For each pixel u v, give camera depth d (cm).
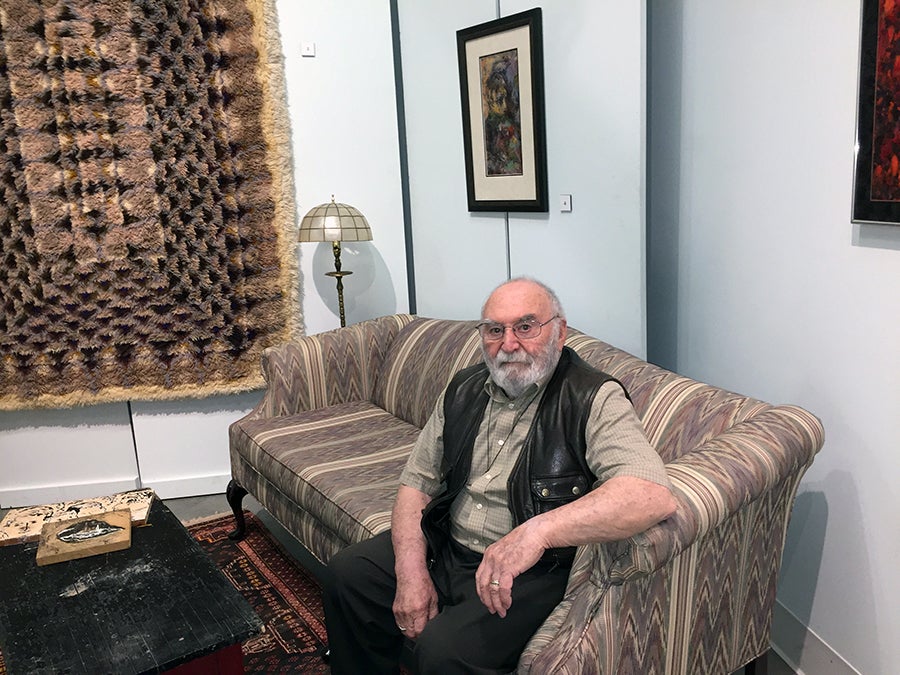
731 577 166
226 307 326
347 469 239
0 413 323
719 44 210
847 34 168
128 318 319
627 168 234
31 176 303
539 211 274
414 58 330
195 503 336
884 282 164
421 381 280
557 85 257
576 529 140
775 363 202
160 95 306
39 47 297
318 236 310
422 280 356
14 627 161
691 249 235
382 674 185
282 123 324
